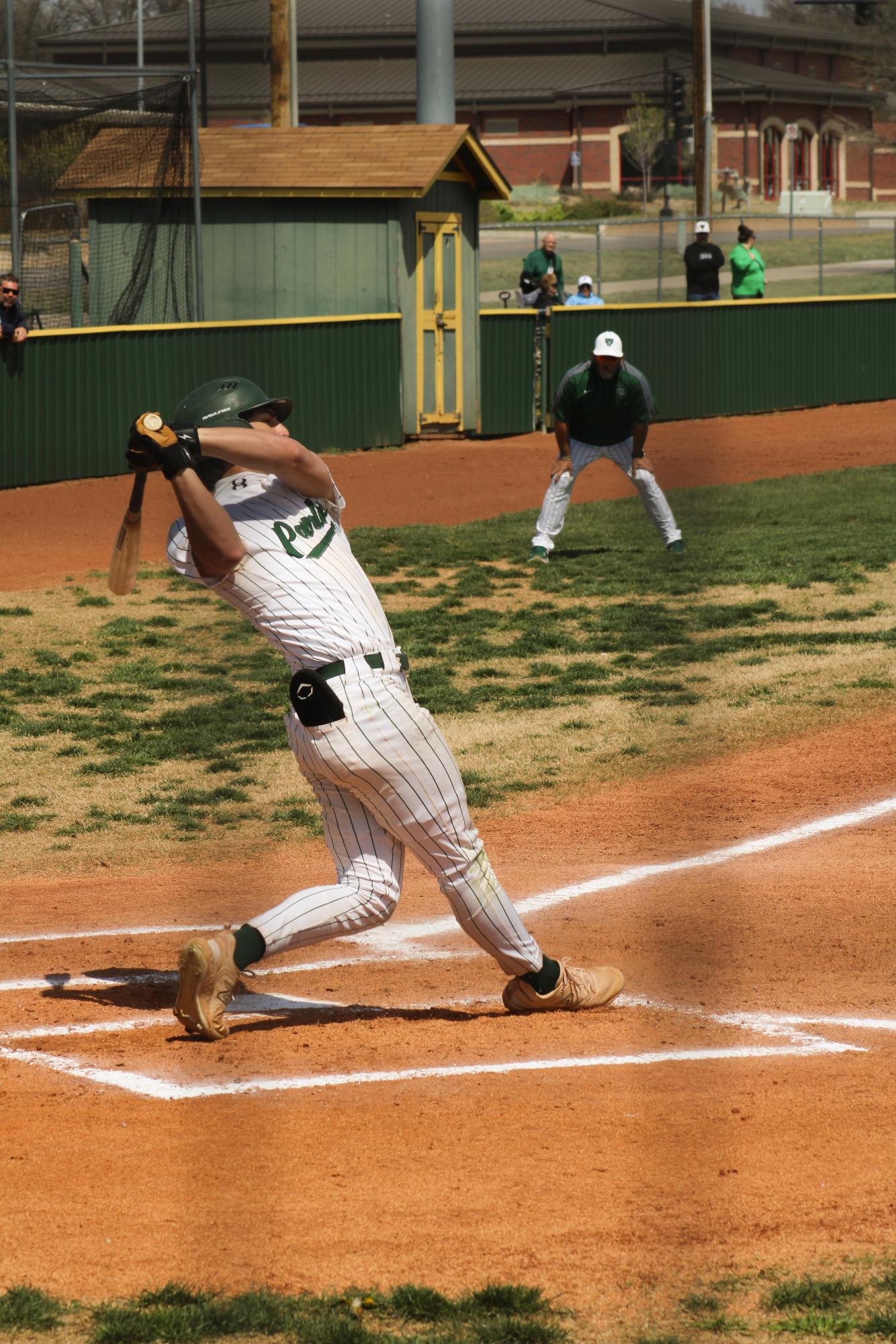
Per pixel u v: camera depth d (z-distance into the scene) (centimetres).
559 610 3416
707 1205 1012
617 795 2236
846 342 7794
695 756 2409
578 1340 862
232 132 6350
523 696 2753
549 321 6631
